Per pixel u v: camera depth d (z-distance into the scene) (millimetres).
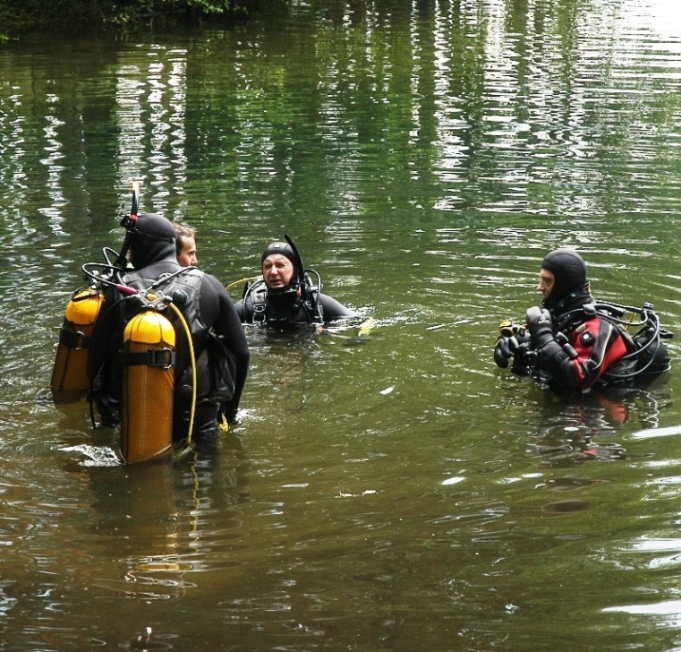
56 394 6770
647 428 6195
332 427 6273
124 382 5770
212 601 4262
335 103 18406
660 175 13219
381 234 10711
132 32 28312
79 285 9016
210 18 31422
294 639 3963
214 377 6238
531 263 9781
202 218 11250
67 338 6691
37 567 4559
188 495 5336
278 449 5949
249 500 5258
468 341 7816
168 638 3980
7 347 7586
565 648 3879
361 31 29141
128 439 5750
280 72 21844
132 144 14938
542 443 5977
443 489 5359
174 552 4703
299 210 11602
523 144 15109
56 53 24266
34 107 17719
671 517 4973
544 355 6770
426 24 30891
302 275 8383
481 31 29391
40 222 10953
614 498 5207
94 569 4539
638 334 7371
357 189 12570
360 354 7574
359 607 4195
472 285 9172
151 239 6398
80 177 12969
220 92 19391
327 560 4605
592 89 19766
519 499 5219
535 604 4199
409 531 4875
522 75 21500
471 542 4758
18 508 5176
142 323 5754
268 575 4473
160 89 19672
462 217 11344
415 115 17266
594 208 11688
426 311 8508
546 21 31844
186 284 6203
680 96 18984
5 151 14391
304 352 7617
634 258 9883
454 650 3879
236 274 9453
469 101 18469
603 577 4410
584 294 7129
